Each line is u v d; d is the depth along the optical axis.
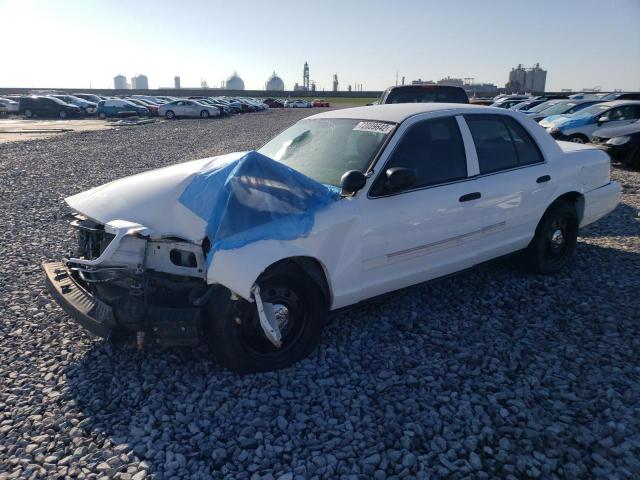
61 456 2.80
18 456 2.79
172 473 2.67
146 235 3.36
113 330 3.38
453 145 4.41
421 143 4.21
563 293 4.92
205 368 3.63
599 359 3.73
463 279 5.29
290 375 3.56
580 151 5.55
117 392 3.36
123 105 42.41
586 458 2.76
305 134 4.70
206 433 2.99
